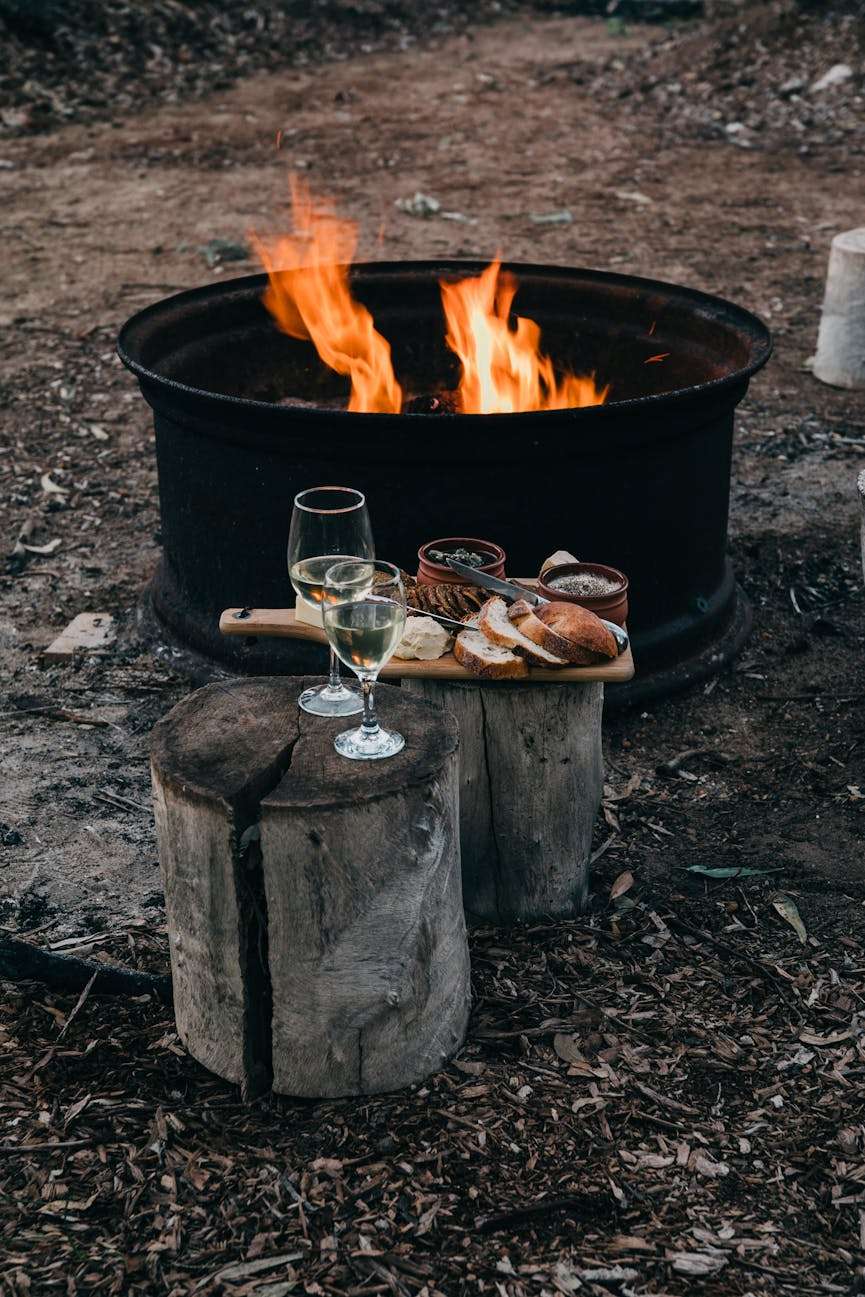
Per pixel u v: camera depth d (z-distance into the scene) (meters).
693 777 3.64
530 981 2.87
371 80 12.43
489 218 8.88
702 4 14.27
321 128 10.95
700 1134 2.47
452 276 4.69
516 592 2.95
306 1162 2.40
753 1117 2.51
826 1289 2.17
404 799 2.37
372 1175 2.37
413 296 4.74
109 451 5.77
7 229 8.62
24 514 5.23
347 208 9.07
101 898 3.15
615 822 3.44
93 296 7.52
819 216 8.91
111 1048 2.66
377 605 2.35
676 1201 2.33
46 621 4.48
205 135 10.63
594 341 4.58
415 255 8.14
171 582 4.20
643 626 3.88
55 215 8.88
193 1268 2.19
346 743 2.52
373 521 3.54
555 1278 2.18
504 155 10.33
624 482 3.62
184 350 4.29
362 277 4.68
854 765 3.66
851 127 10.56
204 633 3.97
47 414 6.11
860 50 11.46
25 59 11.38
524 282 4.64
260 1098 2.55
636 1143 2.45
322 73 12.60
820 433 5.89
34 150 10.23
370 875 2.39
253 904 2.46
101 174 9.73
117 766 3.69
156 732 2.57
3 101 10.88
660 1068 2.63
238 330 4.51
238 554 3.79
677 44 12.66
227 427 3.57
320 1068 2.52
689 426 3.65
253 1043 2.53
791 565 4.75
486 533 3.55
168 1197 2.32
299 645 3.79
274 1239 2.24
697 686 4.03
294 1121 2.50
